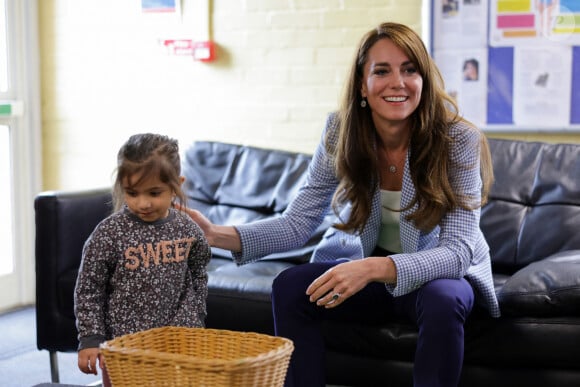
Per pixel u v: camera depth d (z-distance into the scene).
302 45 3.78
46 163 4.39
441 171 2.39
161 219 2.20
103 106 4.22
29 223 4.39
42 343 3.09
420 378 2.21
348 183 2.52
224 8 3.91
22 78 4.29
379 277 2.25
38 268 3.07
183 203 2.25
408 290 2.29
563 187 3.04
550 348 2.46
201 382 1.61
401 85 2.38
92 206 3.18
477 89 3.48
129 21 4.11
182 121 4.06
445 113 2.47
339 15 3.71
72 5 4.22
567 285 2.43
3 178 4.31
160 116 4.10
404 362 2.61
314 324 2.40
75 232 3.11
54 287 3.05
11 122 4.26
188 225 2.24
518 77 3.43
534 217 3.05
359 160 2.51
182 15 3.99
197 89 4.01
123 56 4.14
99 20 4.18
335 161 2.58
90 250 2.15
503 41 3.43
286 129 3.85
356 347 2.63
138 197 2.13
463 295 2.29
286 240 2.63
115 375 1.68
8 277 4.31
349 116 2.52
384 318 2.57
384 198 2.55
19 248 4.36
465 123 2.50
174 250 2.19
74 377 3.27
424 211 2.38
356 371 2.67
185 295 2.23
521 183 3.12
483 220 3.12
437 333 2.21
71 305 3.04
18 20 4.26
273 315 2.60
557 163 3.10
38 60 4.32
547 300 2.44
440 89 2.49
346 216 2.60
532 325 2.47
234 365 1.60
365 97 2.50
